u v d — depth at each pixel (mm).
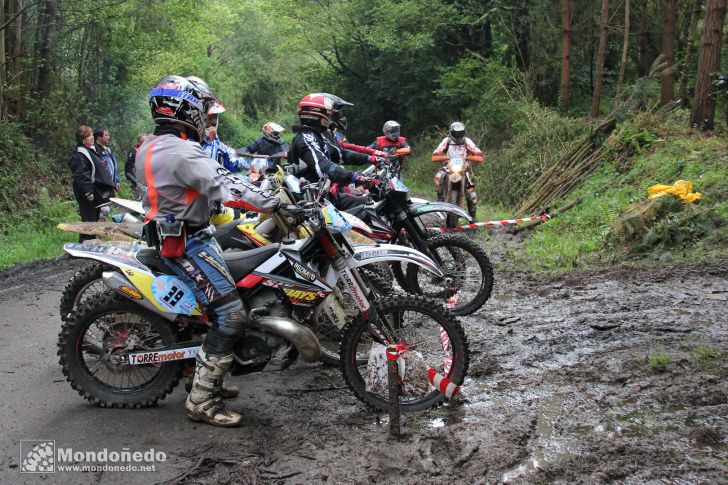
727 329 5430
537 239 10367
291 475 3600
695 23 20094
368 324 4406
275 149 9570
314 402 4621
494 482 3422
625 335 5496
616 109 13750
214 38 28719
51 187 15906
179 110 4031
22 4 17000
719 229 8234
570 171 13602
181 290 4238
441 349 4965
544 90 24844
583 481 3387
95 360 5156
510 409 4266
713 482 3299
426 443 3867
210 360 4207
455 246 6516
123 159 21328
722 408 4039
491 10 25438
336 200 6348
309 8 30719
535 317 6270
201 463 3754
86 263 10477
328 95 6051
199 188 3961
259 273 4289
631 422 3965
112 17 19078
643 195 10500
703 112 13047
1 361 5555
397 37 28188
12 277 9523
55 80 17984
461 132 12609
